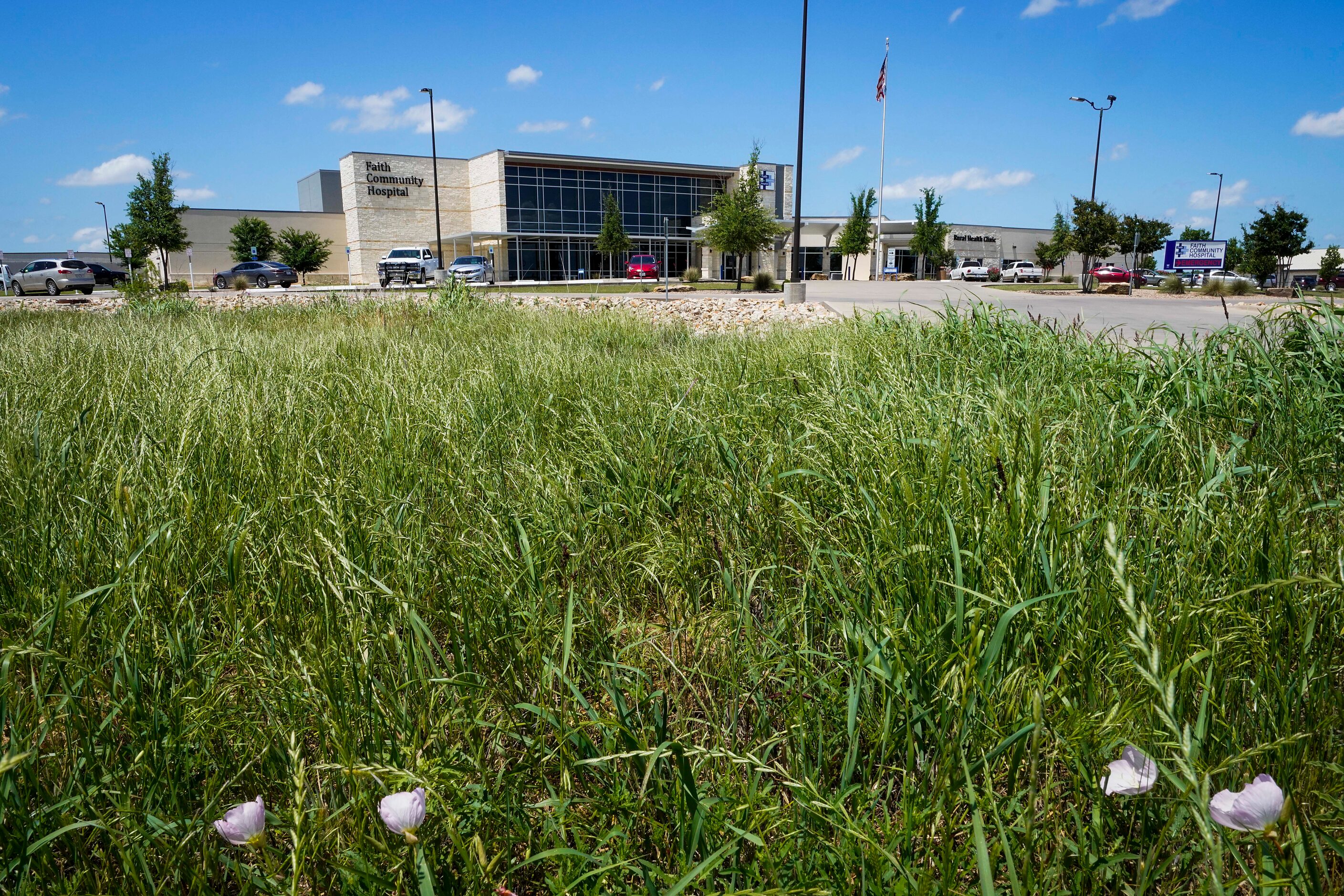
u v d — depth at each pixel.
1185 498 2.49
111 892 1.48
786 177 64.88
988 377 4.91
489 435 4.11
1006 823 1.50
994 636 1.65
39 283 36.69
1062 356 5.36
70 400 4.94
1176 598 1.94
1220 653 1.79
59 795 1.67
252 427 3.92
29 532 2.70
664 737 1.66
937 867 1.43
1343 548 1.98
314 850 1.37
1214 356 4.86
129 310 16.17
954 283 34.12
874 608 2.07
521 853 1.59
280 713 1.91
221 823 1.24
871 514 2.49
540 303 17.70
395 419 4.25
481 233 53.47
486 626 2.26
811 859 1.45
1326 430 3.66
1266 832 1.12
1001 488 2.48
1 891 1.39
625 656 2.35
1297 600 1.93
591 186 57.47
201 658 1.98
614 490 3.32
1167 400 4.26
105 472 3.25
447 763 1.59
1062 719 1.67
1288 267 41.12
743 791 1.66
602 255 58.59
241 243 56.22
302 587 2.50
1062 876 1.48
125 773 1.71
